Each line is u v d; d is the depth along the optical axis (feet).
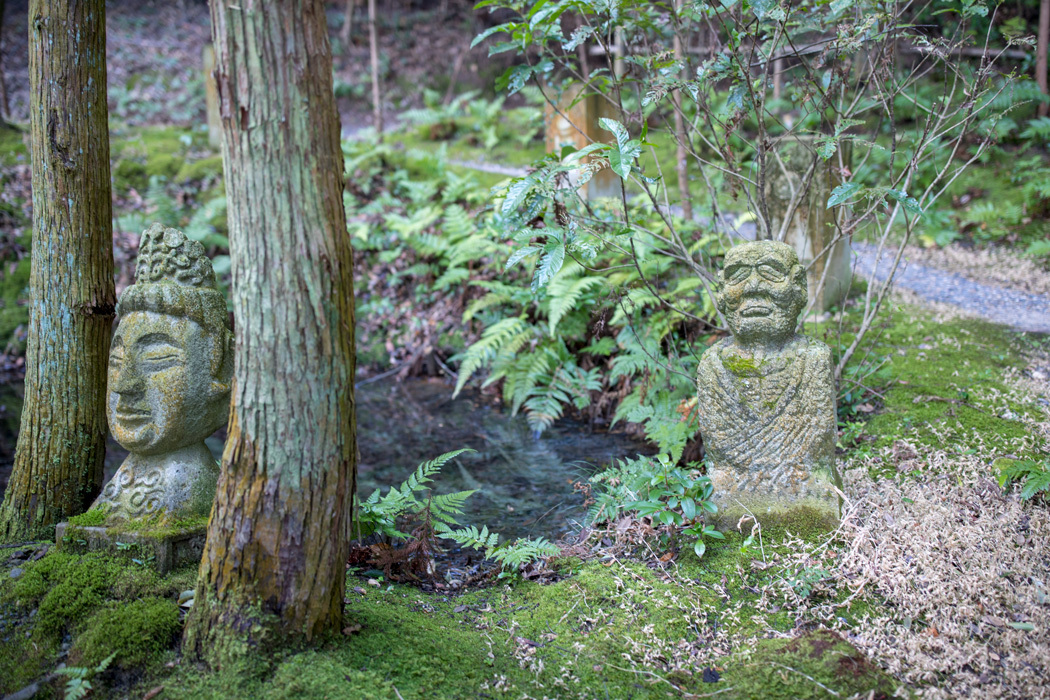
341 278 8.63
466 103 47.11
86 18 11.77
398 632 9.89
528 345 21.79
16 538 12.04
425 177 32.60
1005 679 8.95
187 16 58.95
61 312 11.90
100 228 12.17
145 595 10.21
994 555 10.67
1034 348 17.94
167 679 9.07
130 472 11.18
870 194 12.03
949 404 15.28
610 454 17.67
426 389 23.43
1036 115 31.68
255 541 8.76
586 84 15.34
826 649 9.45
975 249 25.86
